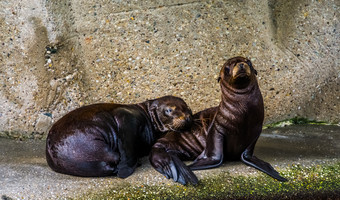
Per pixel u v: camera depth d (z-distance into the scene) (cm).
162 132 945
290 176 801
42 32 1038
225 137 837
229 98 818
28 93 1048
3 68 1046
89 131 823
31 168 839
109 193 755
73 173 814
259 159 844
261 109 820
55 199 732
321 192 770
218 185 777
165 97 967
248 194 761
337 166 832
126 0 1077
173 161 821
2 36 1041
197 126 914
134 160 855
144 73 1078
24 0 1029
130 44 1078
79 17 1067
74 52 1070
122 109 894
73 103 1063
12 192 740
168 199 751
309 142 977
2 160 887
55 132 831
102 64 1075
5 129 1048
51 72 1050
